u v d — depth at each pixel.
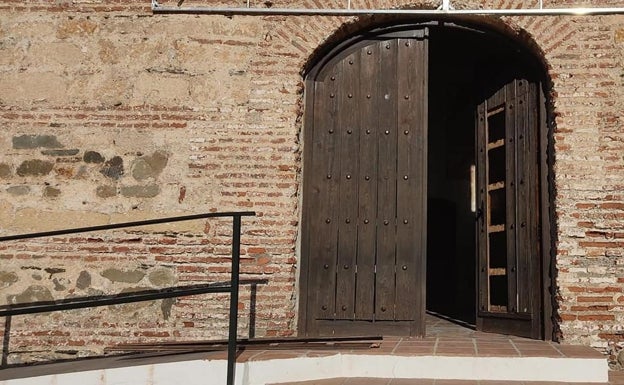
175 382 4.26
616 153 5.40
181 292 4.11
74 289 5.52
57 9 5.97
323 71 6.03
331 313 5.68
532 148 5.75
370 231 5.77
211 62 5.82
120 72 5.85
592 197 5.37
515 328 5.73
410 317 5.62
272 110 5.72
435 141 11.31
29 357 5.46
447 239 11.16
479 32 5.97
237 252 4.09
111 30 5.92
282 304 5.47
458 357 4.44
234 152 5.68
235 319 4.06
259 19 5.88
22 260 5.57
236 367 4.19
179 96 5.79
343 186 5.85
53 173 5.71
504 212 6.04
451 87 9.93
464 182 11.18
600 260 5.30
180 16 5.91
